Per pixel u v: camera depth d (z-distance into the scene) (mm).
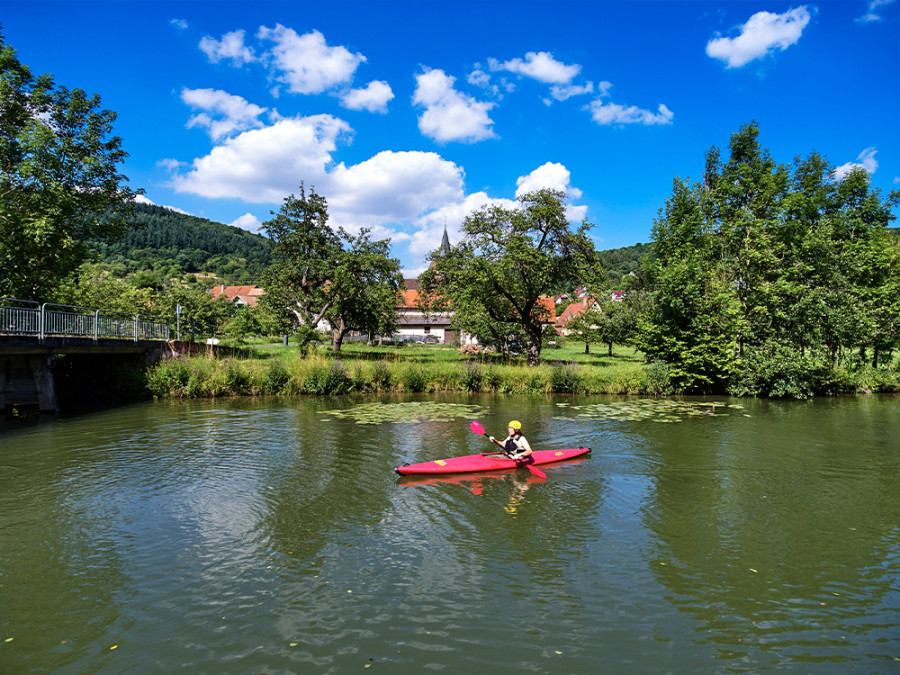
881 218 27656
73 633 4711
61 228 18312
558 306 76125
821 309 22297
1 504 8047
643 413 17156
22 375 16109
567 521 7516
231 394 20844
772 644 4609
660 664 4312
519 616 5020
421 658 4348
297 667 4219
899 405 19734
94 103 19891
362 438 12844
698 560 6285
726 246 26172
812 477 9750
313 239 34406
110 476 9508
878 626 4922
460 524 7371
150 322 23219
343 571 5922
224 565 6051
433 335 62031
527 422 15297
